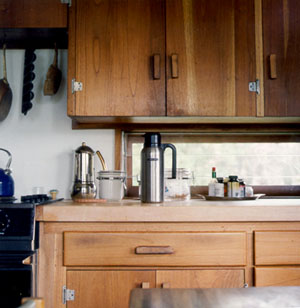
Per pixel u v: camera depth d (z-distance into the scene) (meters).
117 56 2.02
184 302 0.78
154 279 1.67
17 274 1.58
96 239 1.68
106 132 2.33
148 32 2.02
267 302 0.77
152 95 2.01
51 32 2.13
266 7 2.03
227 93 2.01
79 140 2.33
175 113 2.00
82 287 1.67
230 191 2.12
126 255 1.67
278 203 1.83
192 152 2.39
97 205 1.74
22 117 2.34
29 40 2.26
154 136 1.92
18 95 2.35
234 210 1.68
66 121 2.34
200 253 1.67
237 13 2.03
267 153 2.39
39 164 2.32
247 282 1.67
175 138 2.39
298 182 2.39
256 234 1.68
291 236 1.69
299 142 2.40
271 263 1.68
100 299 1.67
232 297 0.81
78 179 2.10
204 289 0.88
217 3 2.03
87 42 2.02
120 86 2.01
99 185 2.15
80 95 2.01
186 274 1.67
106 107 2.01
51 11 2.06
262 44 2.02
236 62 2.02
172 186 2.07
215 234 1.68
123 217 1.67
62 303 1.67
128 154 2.40
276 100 2.01
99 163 2.32
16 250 1.59
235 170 2.38
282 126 2.32
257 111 2.01
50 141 2.33
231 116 2.02
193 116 2.03
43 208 1.68
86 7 2.03
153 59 2.01
